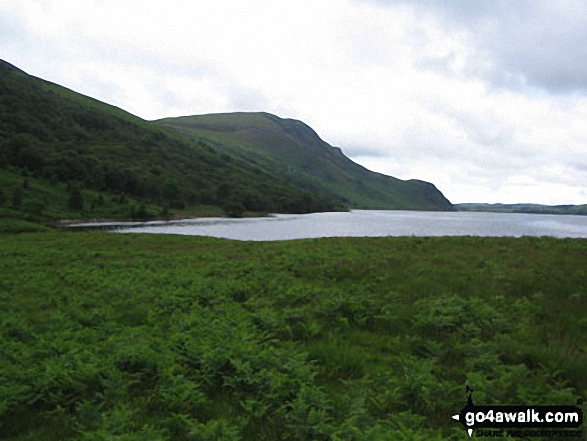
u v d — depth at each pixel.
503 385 7.04
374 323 11.22
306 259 21.64
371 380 7.56
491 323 10.41
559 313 11.36
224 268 22.38
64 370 8.00
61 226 111.12
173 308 14.16
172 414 6.41
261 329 11.05
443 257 19.97
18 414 6.95
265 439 5.83
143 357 8.63
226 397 7.21
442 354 8.84
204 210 192.75
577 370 7.69
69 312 14.26
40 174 178.38
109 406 7.05
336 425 5.98
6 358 9.49
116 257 30.72
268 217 183.62
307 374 7.56
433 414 6.49
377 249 24.48
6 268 25.39
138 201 182.12
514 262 18.14
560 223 164.38
